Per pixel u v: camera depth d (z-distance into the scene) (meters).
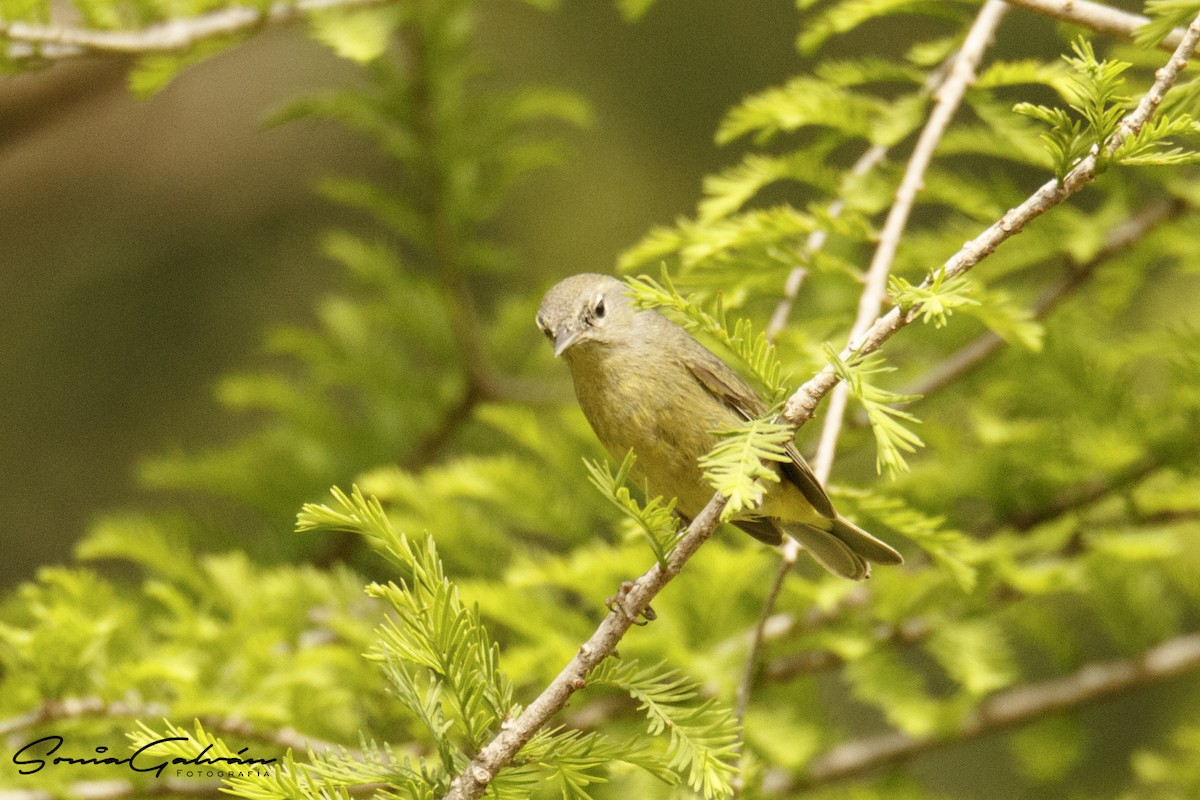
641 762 5.06
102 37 7.49
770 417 5.07
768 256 7.09
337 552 11.15
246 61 18.72
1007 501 9.63
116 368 16.69
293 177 17.89
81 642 7.36
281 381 11.88
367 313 12.38
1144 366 11.84
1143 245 9.70
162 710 7.42
